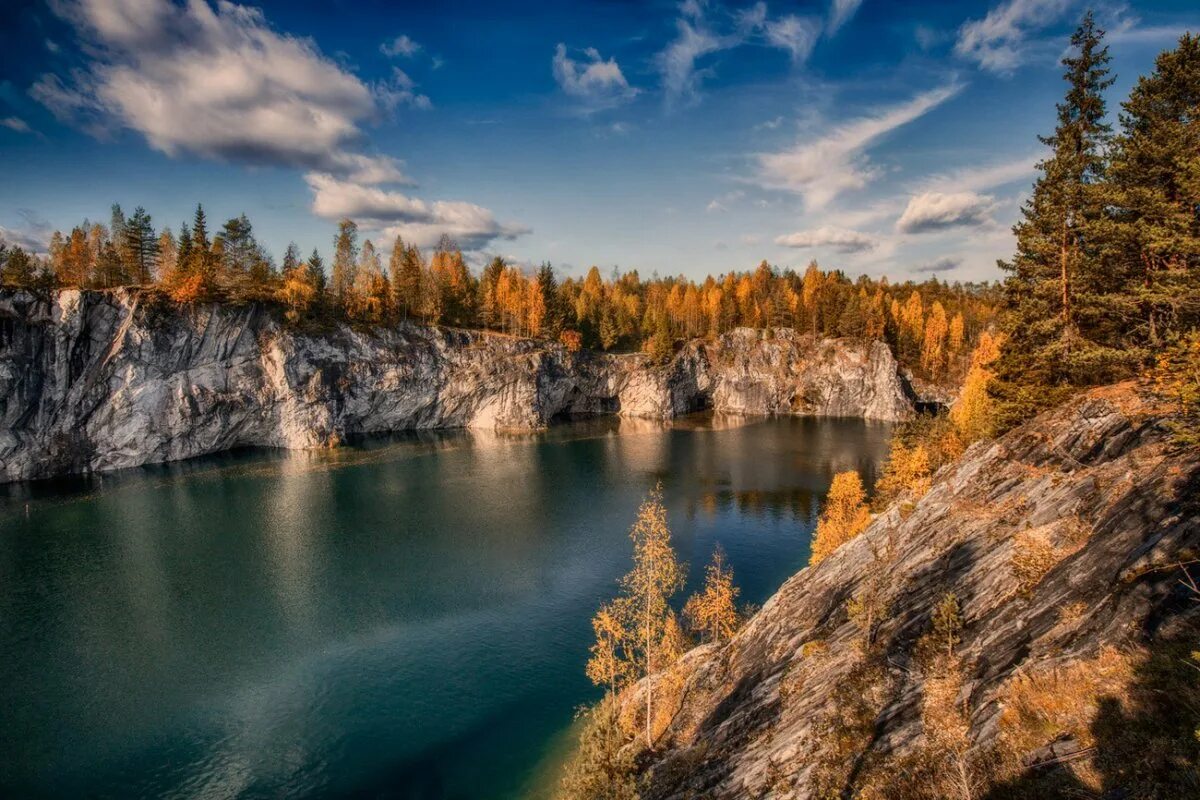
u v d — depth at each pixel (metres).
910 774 17.03
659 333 167.38
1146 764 12.41
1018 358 34.91
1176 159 25.39
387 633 45.03
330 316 124.00
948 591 23.61
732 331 184.00
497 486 87.19
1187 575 15.03
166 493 81.56
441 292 146.00
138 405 97.44
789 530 68.69
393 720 35.03
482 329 151.88
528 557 60.28
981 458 30.64
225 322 106.50
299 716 35.41
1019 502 25.64
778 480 91.31
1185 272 24.03
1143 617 15.45
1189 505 17.08
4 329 86.81
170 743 33.06
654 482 90.12
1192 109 26.53
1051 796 13.38
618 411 171.25
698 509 76.44
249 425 111.44
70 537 64.25
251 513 73.06
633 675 34.44
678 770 25.91
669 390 166.12
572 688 38.25
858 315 171.62
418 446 118.06
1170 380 21.80
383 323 131.88
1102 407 26.19
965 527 26.48
